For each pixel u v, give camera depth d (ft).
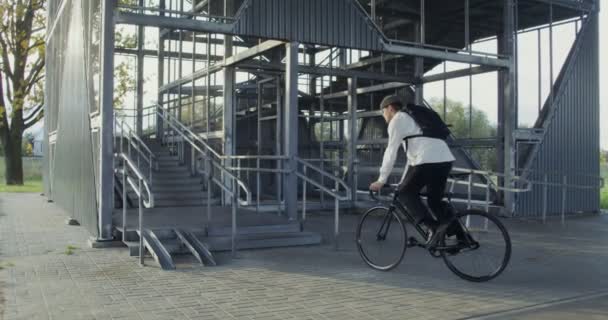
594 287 17.35
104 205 24.14
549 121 40.96
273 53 40.22
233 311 14.38
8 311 14.12
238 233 24.56
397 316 14.05
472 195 41.52
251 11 29.19
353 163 40.86
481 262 18.01
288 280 18.07
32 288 16.57
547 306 15.05
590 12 43.50
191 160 39.29
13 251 22.76
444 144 17.65
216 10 30.50
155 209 31.55
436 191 17.76
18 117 70.59
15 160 70.69
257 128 41.55
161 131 44.65
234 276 18.62
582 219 38.83
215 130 38.27
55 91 44.70
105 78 24.22
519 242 27.22
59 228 29.94
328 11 31.71
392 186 20.57
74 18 33.42
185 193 35.40
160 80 45.75
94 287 16.83
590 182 43.86
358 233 20.57
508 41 38.68
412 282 17.85
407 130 17.61
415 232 28.71
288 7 30.32
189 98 41.39
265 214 29.66
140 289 16.67
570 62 42.57
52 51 47.98
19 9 68.49
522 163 39.93
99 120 24.64
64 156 37.40
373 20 33.37
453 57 36.29
